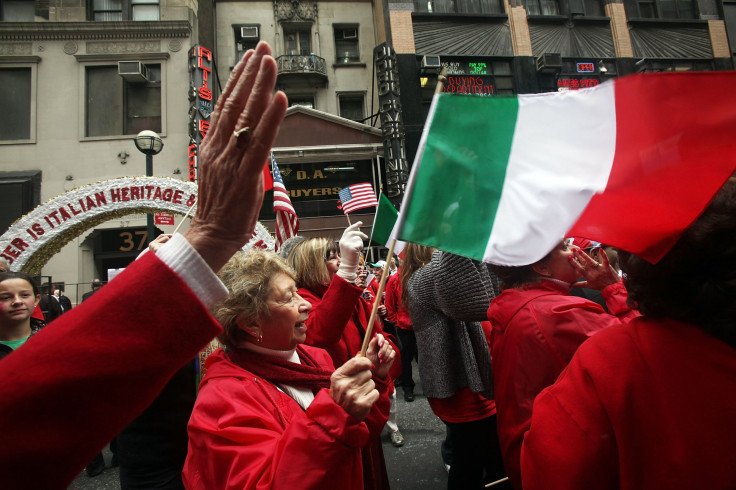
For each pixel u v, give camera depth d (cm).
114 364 54
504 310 158
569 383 92
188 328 59
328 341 194
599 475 83
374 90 1628
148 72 1296
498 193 110
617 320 137
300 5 1645
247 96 65
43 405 51
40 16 1285
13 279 231
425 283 216
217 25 1591
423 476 296
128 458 176
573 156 104
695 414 76
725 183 82
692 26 1579
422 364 223
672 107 92
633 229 88
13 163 1215
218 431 102
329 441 90
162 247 66
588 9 1584
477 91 1464
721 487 72
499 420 159
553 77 1483
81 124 1247
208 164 66
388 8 1478
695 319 81
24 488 50
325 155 1425
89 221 484
